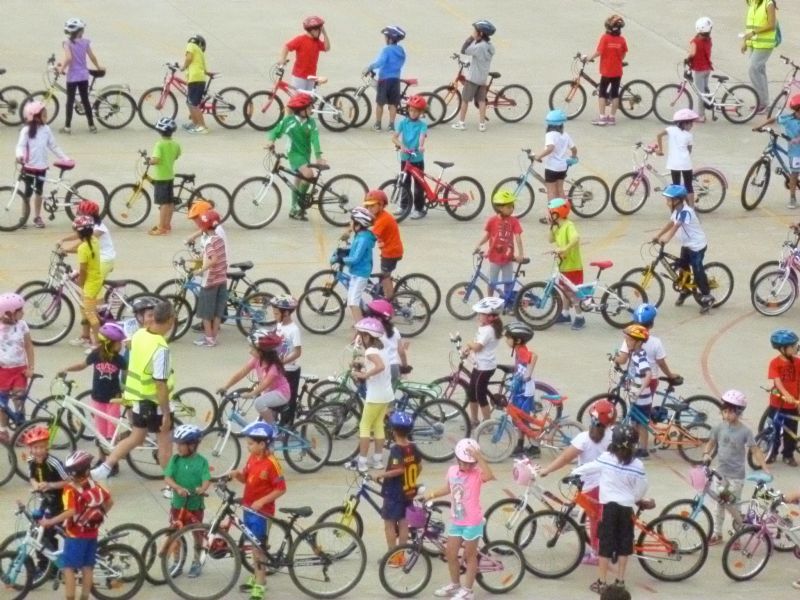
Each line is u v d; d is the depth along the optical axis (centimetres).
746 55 7062
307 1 7525
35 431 3197
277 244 5116
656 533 3450
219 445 3738
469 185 5462
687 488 3831
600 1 7738
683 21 7481
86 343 4347
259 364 3747
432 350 4475
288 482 3769
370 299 4556
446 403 3891
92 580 3167
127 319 4219
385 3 7550
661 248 4756
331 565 3325
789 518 3531
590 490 3409
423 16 7394
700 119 6388
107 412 3697
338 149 5859
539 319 4672
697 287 4791
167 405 3597
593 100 6525
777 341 3941
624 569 3347
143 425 3603
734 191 5741
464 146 5972
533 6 7619
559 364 4434
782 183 5875
